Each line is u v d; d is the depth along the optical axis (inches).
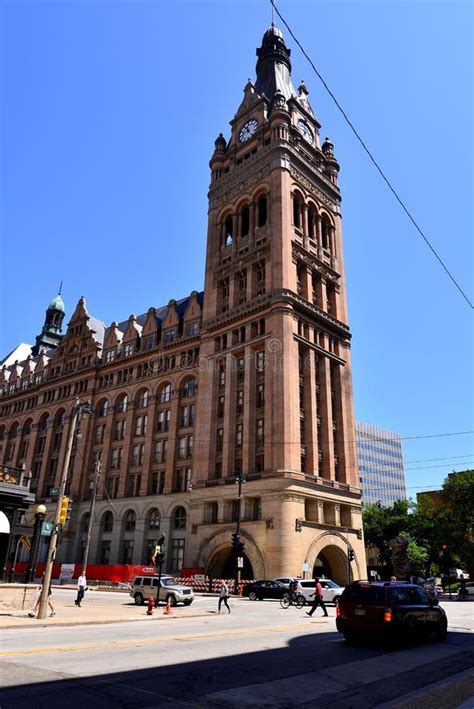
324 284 2556.6
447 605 1587.1
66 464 995.3
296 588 1355.8
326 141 3038.9
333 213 2822.3
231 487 2075.5
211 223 2827.3
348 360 2529.5
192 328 2755.9
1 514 1088.2
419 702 336.2
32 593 1064.2
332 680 420.8
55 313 4461.1
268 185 2539.4
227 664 471.2
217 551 2033.7
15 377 3843.5
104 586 2102.6
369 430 6983.3
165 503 2453.2
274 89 2947.8
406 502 3535.9
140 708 319.0
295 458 1964.8
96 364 3144.7
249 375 2224.4
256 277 2443.4
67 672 409.7
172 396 2669.8
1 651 499.5
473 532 2901.1
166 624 885.2
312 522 1943.9
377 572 3154.5
